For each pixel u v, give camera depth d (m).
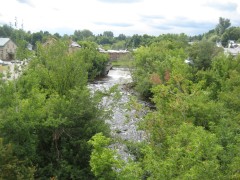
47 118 14.89
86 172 15.34
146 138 16.58
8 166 9.99
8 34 101.38
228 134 12.52
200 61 40.59
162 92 18.58
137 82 47.59
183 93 19.08
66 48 21.36
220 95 20.27
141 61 50.88
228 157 10.22
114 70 81.69
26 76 16.89
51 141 15.87
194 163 9.35
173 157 10.04
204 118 15.98
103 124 16.72
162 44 68.31
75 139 15.75
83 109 16.11
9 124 13.46
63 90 19.16
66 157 15.43
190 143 10.28
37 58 20.56
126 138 22.59
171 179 9.48
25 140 13.98
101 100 18.08
